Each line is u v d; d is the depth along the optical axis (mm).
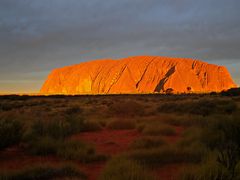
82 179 5504
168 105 23047
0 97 58406
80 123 13492
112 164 6102
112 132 12930
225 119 9789
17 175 5727
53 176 5758
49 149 8391
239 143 6031
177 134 11672
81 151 7719
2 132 8648
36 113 21797
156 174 5781
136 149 8039
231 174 4934
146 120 15844
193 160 6816
